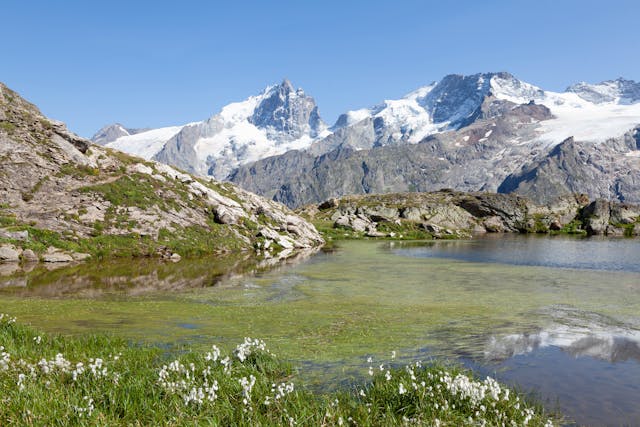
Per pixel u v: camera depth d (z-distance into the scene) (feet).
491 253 225.76
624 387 39.63
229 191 286.46
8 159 185.06
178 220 208.95
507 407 31.45
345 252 229.25
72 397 29.71
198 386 33.30
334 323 66.33
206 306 80.28
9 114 208.95
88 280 113.70
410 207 490.90
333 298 90.63
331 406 30.66
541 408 34.40
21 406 27.94
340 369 43.55
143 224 192.34
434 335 59.00
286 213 318.24
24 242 154.61
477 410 30.76
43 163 193.98
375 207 486.38
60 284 106.01
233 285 108.68
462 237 404.57
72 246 163.12
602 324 66.49
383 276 128.77
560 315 73.20
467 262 175.83
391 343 54.54
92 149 227.81
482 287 107.14
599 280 120.98
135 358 43.24
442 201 534.37
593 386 39.86
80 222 177.17
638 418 33.06
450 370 40.32
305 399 33.14
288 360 46.65
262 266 154.71
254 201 293.84
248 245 223.10
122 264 152.56
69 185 192.75
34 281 109.70
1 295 89.35
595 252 231.50
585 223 488.85
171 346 51.67
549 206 537.65
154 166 244.63
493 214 511.81
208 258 180.86
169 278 120.06
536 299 89.56
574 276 130.11
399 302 85.92
